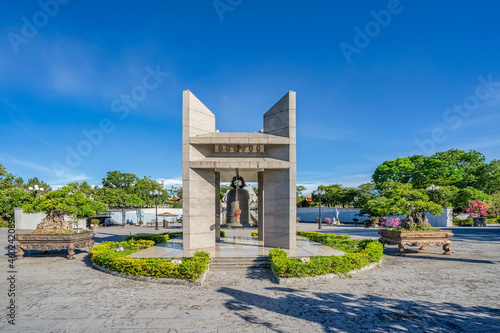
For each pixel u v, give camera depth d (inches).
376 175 2075.5
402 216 1569.9
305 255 544.4
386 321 284.7
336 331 263.1
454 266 521.3
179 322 281.1
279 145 646.5
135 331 261.6
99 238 1072.2
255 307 322.0
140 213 2229.3
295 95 636.7
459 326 273.6
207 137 618.5
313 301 341.1
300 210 2469.2
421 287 395.2
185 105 624.4
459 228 1291.8
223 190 2655.0
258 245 672.4
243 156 661.9
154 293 372.5
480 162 1849.2
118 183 2881.4
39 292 377.7
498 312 307.6
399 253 629.0
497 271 484.1
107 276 460.4
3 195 1587.1
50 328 267.7
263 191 730.2
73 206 650.2
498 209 1578.5
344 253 565.6
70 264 558.6
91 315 299.0
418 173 1850.4
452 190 1565.0
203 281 424.2
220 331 261.7
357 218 2167.8
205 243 633.6
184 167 613.6
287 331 262.5
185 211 607.2
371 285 404.8
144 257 530.9
